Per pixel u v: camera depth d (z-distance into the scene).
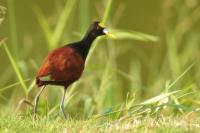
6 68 21.12
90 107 13.21
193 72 17.72
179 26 19.81
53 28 19.12
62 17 16.00
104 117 10.83
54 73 10.52
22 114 11.19
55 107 11.96
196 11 21.03
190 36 19.23
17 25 22.95
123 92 19.44
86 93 15.36
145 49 22.38
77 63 10.71
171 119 10.20
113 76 15.60
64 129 9.65
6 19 22.72
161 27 21.98
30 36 22.06
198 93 13.05
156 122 9.95
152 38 13.96
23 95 14.83
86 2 15.38
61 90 14.38
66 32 16.72
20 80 11.95
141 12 24.30
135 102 15.36
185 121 9.91
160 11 24.23
